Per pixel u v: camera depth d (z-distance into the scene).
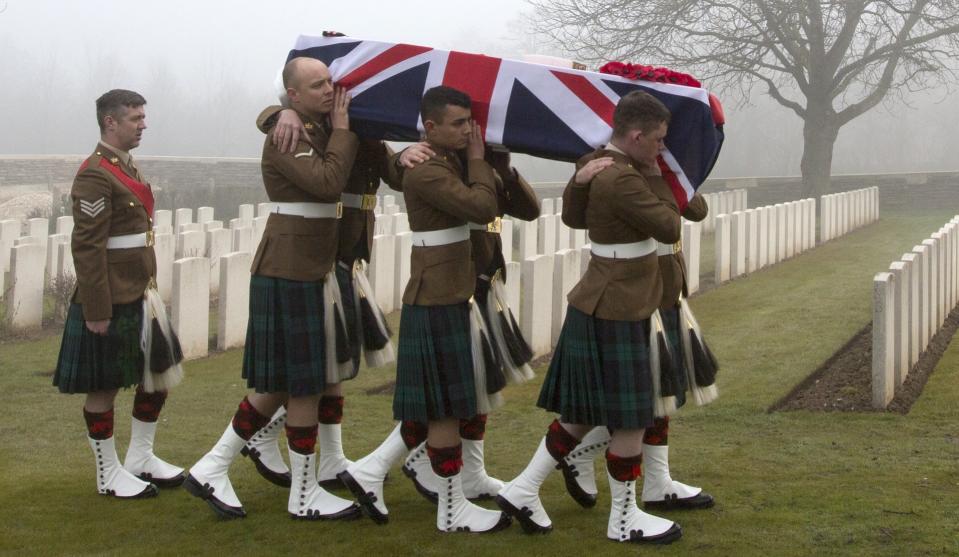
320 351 6.55
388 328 7.32
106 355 6.98
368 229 7.12
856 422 9.48
